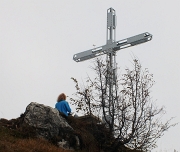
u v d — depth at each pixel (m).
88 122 15.80
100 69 15.91
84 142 14.61
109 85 15.62
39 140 13.62
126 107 14.93
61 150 13.12
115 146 14.66
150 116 14.93
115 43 18.70
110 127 14.93
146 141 14.57
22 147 12.38
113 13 19.81
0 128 13.99
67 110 15.88
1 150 11.60
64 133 14.55
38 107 14.75
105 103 15.41
